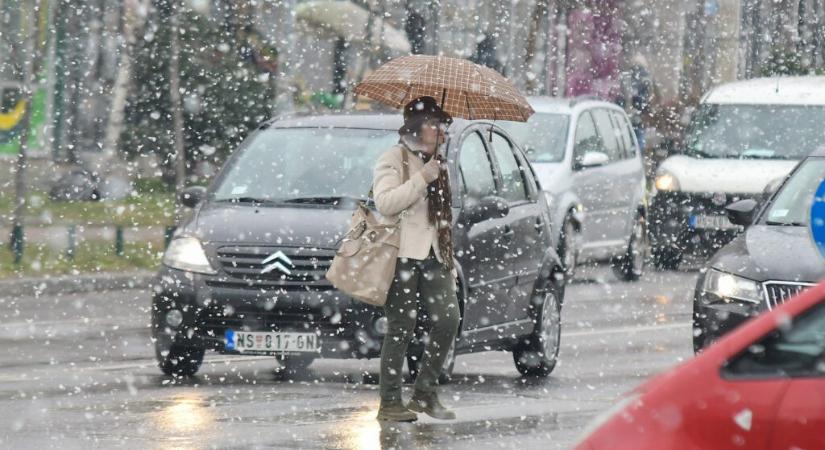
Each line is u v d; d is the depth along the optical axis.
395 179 23.12
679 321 39.72
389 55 72.31
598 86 79.69
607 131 52.59
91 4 67.00
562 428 23.30
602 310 42.44
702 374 12.45
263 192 29.28
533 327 29.86
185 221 28.88
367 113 31.55
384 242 23.17
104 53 67.44
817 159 30.02
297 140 30.38
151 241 55.75
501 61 77.25
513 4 77.00
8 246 52.28
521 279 29.55
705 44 85.81
